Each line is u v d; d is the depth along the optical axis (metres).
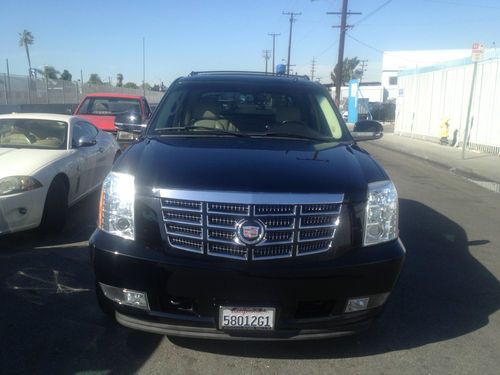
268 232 3.16
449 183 11.64
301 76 5.74
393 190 3.54
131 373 3.33
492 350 3.78
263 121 4.81
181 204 3.21
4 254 5.49
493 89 18.02
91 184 7.57
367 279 3.26
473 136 19.44
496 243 6.60
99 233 3.43
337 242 3.25
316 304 3.28
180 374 3.34
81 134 7.49
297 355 3.60
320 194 3.23
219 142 4.12
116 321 3.67
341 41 35.66
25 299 4.38
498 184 11.80
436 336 3.97
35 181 5.62
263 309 3.16
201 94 5.00
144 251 3.23
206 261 3.16
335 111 4.99
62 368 3.36
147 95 42.81
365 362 3.55
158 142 4.10
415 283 5.08
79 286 4.68
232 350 3.64
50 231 6.10
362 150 4.32
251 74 5.67
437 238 6.74
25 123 7.04
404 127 27.19
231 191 3.17
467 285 5.07
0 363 3.40
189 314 3.23
